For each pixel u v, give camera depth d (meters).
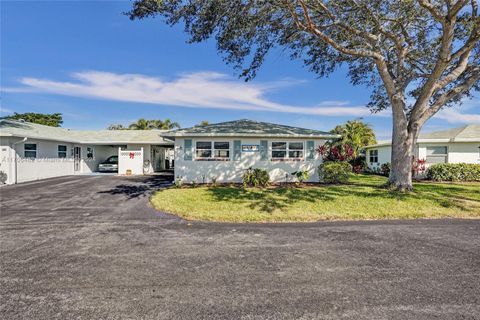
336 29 9.95
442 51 8.95
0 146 13.84
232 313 2.67
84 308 2.76
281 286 3.24
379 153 21.66
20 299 2.93
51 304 2.84
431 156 17.20
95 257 4.16
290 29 9.59
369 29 10.04
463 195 9.66
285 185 13.01
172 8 7.81
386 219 6.72
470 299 2.93
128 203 8.70
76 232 5.55
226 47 9.62
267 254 4.30
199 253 4.34
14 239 5.09
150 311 2.71
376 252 4.39
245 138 14.29
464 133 17.53
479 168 15.36
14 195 10.29
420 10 9.33
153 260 4.04
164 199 9.15
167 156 27.02
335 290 3.14
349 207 7.85
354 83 14.21
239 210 7.52
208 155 14.28
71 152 19.58
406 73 11.14
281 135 13.91
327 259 4.09
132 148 21.08
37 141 16.03
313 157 14.53
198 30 8.40
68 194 10.51
